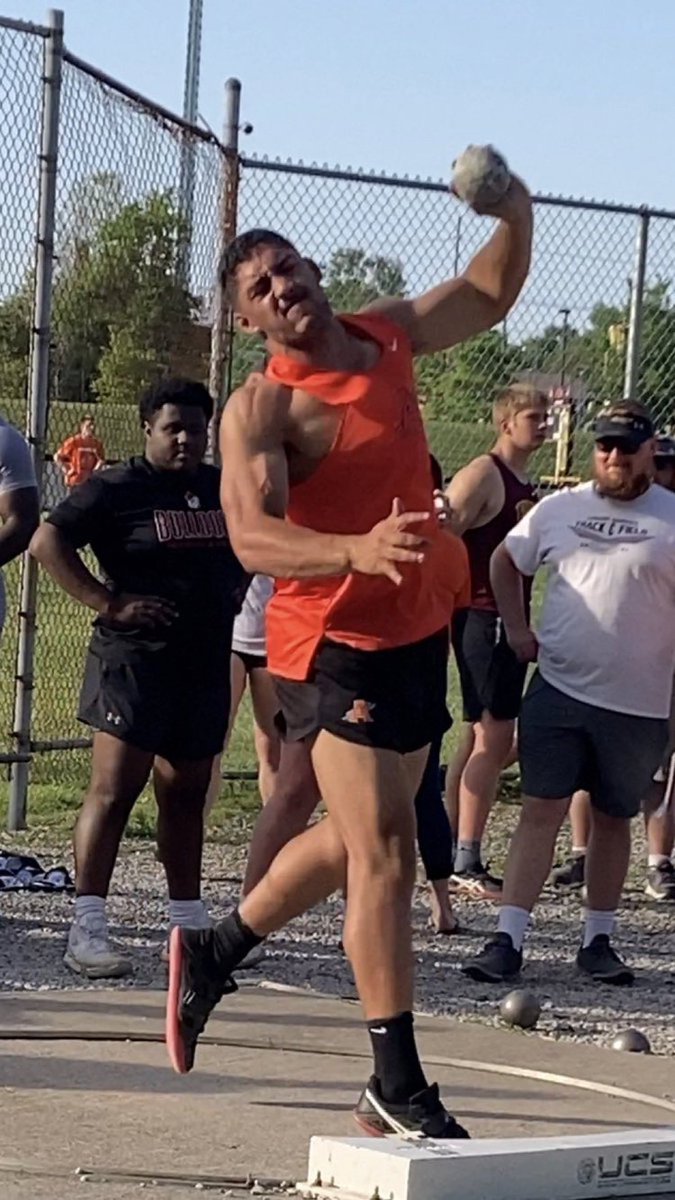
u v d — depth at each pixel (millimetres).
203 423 6617
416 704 4352
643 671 6781
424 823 7480
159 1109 4867
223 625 6594
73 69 8742
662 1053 5809
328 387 4211
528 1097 5156
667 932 7988
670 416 11344
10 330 8961
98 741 6574
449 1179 3980
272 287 4188
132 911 7688
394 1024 4367
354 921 4359
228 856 9086
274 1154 4488
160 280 9391
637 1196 4211
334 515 4270
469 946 7402
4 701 10812
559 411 10898
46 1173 4266
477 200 4445
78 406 9070
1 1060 5301
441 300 4578
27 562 8844
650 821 8695
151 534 6488
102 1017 5844
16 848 8883
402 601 4305
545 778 6809
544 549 6914
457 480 8195
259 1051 5527
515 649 6969
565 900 8539
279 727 7805
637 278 10789
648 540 6770
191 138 9469
